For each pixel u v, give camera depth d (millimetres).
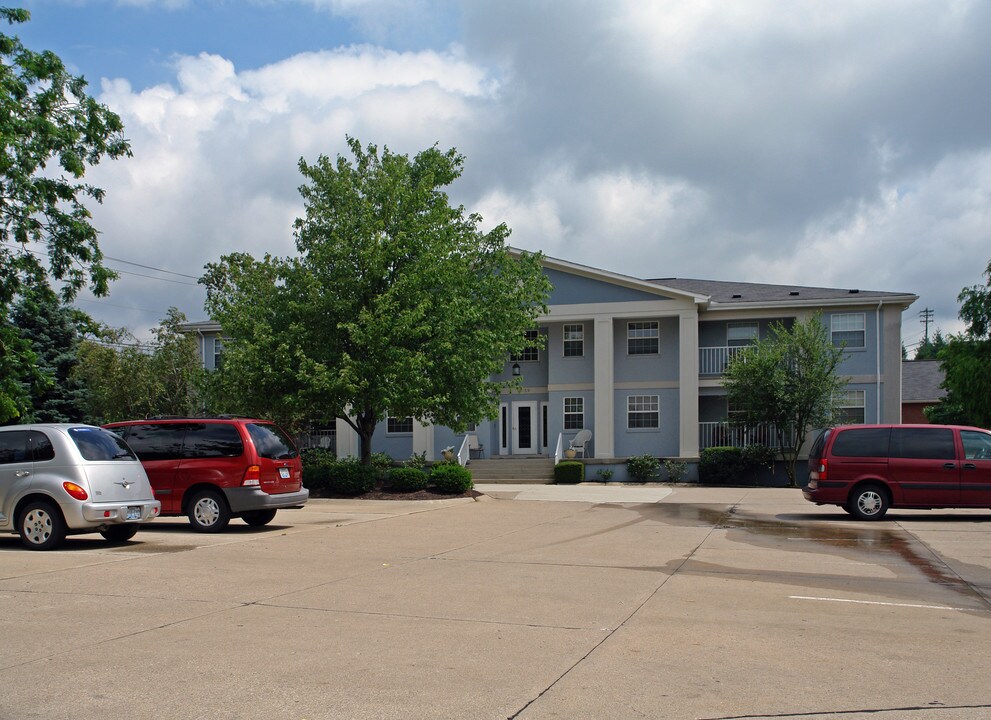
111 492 12203
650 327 33906
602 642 6875
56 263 20281
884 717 5125
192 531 14648
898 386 32062
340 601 8484
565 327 34469
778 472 31156
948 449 16734
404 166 23094
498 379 35344
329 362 21969
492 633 7160
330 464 23141
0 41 18797
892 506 16812
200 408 30094
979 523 16391
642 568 10828
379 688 5617
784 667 6180
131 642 6789
